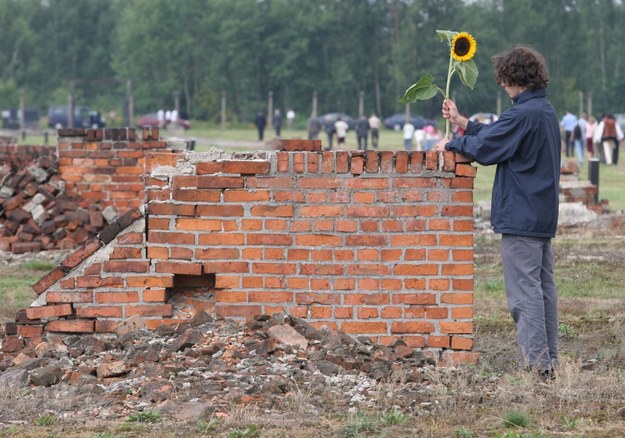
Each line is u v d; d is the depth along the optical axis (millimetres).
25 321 11523
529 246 10555
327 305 11188
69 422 9102
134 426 8891
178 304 11586
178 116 107812
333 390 9828
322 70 137250
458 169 11039
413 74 128375
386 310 11141
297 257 11195
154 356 10578
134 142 21828
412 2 131500
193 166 11484
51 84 155500
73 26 158375
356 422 8781
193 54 136375
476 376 10367
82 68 158750
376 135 65562
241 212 11250
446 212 11078
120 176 21859
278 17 136375
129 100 81625
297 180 11172
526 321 10547
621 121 96000
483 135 10664
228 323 11227
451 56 11305
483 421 9000
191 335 10914
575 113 127812
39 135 87562
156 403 9555
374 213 11117
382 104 135750
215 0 136625
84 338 11367
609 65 130500
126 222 11422
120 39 141500
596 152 51469
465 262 11094
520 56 10617
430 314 11117
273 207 11211
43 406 9531
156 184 11367
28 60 154875
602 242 23062
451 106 11234
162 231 11367
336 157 11117
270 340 10781
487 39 124688
